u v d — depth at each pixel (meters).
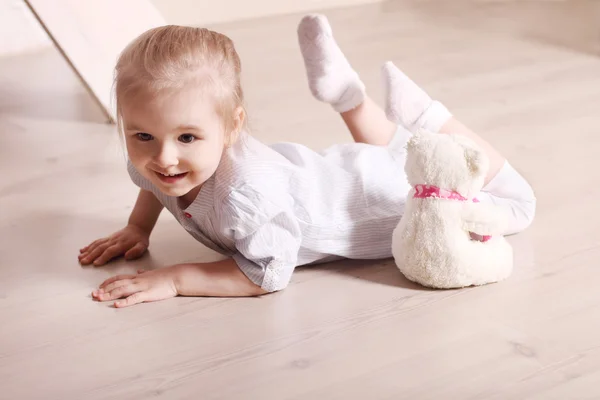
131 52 1.18
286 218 1.29
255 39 2.93
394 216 1.41
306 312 1.28
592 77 2.39
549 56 2.61
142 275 1.34
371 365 1.14
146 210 1.50
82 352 1.19
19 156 1.95
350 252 1.41
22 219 1.63
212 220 1.31
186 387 1.10
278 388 1.10
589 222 1.54
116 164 1.90
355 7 3.32
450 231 1.29
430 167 1.29
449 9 3.24
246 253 1.29
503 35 2.87
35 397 1.09
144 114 1.15
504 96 2.26
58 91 2.42
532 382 1.09
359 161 1.42
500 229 1.31
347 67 1.54
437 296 1.31
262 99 2.30
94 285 1.38
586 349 1.16
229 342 1.20
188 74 1.16
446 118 1.48
